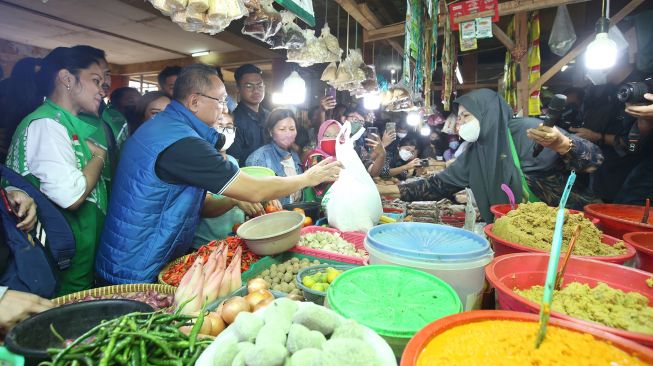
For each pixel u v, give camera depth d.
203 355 0.74
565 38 3.67
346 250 1.75
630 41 2.90
